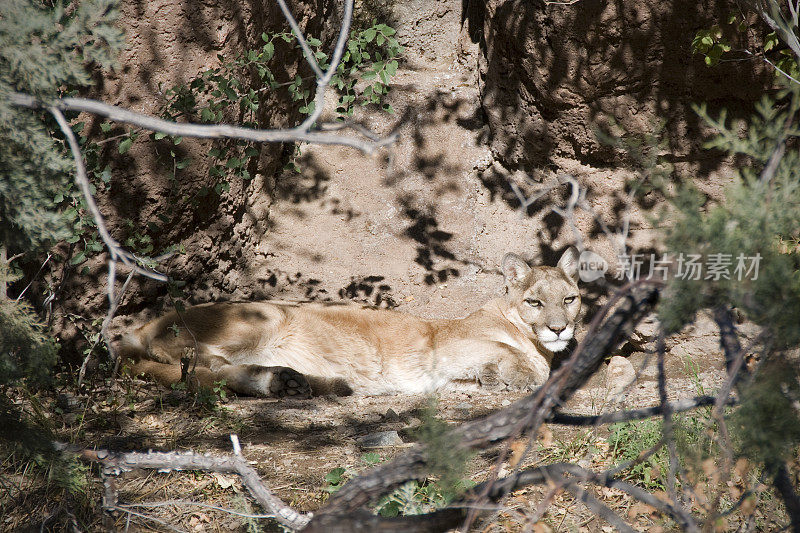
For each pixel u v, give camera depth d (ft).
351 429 33.53
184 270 43.21
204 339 40.91
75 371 38.24
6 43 15.96
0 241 20.27
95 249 34.04
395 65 38.81
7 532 22.84
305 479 27.50
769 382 12.97
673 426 19.48
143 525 23.75
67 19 18.61
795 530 14.33
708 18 39.55
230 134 12.14
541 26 42.91
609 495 24.57
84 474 24.23
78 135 31.22
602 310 13.37
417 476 14.56
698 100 42.39
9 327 19.69
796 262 13.07
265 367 39.70
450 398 40.63
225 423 33.60
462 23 53.21
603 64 42.24
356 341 43.70
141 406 34.94
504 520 22.72
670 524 21.84
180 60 38.83
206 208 42.86
